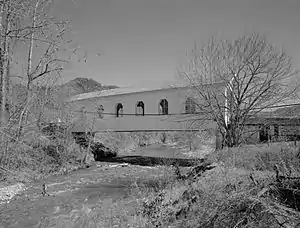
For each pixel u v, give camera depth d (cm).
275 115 1838
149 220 679
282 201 430
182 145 3106
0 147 1524
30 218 891
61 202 1095
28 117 2056
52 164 1950
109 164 2394
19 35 1209
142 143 4138
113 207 863
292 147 878
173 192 805
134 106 2675
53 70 1892
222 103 1897
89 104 2941
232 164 845
